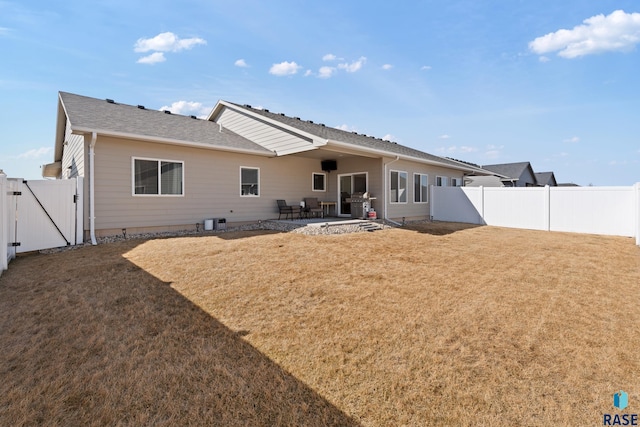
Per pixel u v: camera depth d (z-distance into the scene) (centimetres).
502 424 199
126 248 717
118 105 1142
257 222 1198
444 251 718
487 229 1162
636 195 829
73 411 211
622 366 260
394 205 1311
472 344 298
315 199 1373
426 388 235
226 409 214
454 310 377
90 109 964
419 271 546
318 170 1436
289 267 561
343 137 1223
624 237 966
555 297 421
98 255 647
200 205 1045
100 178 843
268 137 1222
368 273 530
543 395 226
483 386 236
